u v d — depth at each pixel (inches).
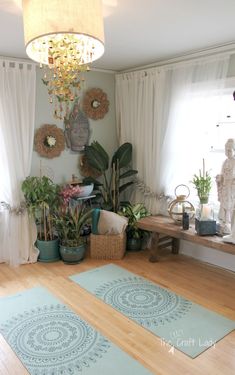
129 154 168.2
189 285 121.6
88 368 78.0
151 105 156.6
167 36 113.8
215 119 134.5
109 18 96.4
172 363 79.7
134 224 151.7
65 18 69.4
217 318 99.3
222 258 137.9
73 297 112.1
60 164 161.2
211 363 79.9
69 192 146.6
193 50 133.0
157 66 152.9
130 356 82.0
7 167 137.3
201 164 141.3
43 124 152.9
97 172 173.6
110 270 135.3
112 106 178.2
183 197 140.1
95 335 90.7
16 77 137.8
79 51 81.3
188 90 139.6
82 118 165.6
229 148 118.8
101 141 175.9
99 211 148.7
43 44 79.8
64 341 88.0
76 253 141.7
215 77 130.5
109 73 174.2
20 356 82.5
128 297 112.0
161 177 155.1
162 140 153.9
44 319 98.4
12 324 95.9
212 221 123.3
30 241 146.8
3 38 113.6
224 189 120.9
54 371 77.3
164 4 86.8
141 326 95.0
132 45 125.1
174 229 131.9
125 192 180.2
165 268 137.8
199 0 84.5
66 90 88.0
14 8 87.4
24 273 133.3
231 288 119.6
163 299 110.6
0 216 142.6
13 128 137.3
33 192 138.6
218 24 102.4
